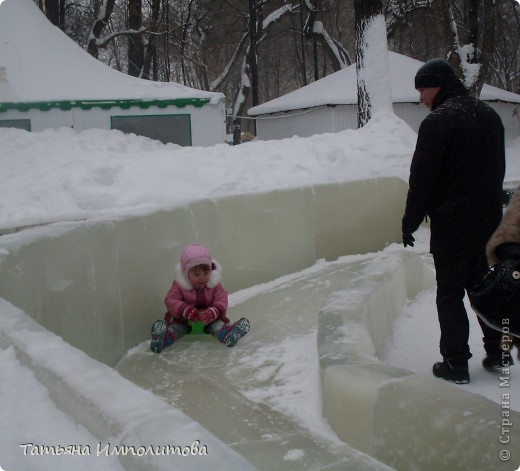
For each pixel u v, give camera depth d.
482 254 4.07
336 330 3.69
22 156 8.68
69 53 13.77
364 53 12.66
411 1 27.56
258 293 6.38
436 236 4.11
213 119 12.39
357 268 7.34
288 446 3.09
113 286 4.62
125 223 4.84
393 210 8.55
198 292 5.03
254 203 6.60
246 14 30.92
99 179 7.53
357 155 9.58
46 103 11.86
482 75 21.12
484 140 4.01
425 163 3.98
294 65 44.06
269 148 9.37
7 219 6.63
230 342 4.80
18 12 13.99
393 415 2.80
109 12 24.84
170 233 5.44
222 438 3.28
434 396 2.74
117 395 1.88
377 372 3.08
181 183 7.69
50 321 3.74
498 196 4.08
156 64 30.80
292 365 4.36
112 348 4.55
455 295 4.07
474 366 4.35
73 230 4.12
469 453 2.54
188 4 31.11
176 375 4.29
